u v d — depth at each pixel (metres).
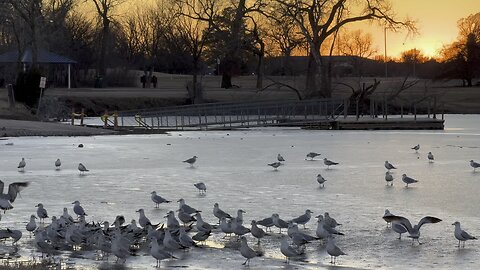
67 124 80.00
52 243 23.08
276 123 88.81
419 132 80.56
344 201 32.41
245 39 119.12
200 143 63.94
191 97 112.69
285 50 112.56
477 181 38.78
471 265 21.69
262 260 21.95
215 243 23.98
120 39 151.50
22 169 43.34
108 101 107.56
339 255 22.02
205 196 33.78
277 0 100.56
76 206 27.16
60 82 131.38
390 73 186.25
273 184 37.69
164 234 22.62
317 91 104.75
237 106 91.44
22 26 113.44
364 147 60.53
